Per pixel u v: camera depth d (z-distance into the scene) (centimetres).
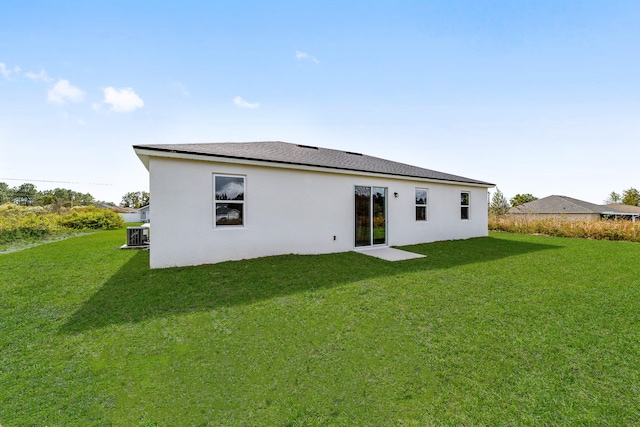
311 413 231
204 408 237
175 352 318
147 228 1070
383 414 229
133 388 260
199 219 689
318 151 1170
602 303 458
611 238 1345
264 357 309
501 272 653
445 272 650
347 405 240
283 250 811
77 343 335
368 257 823
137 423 220
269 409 236
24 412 229
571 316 409
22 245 1262
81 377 274
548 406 235
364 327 377
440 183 1200
